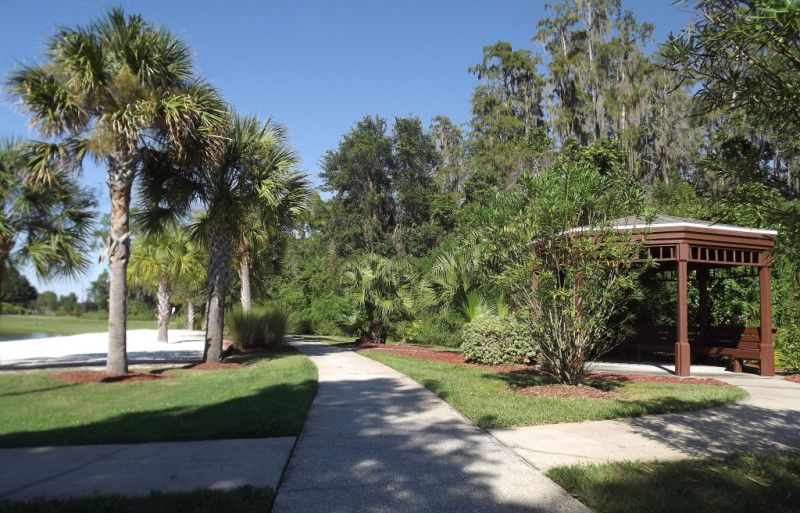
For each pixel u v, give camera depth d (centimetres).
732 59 336
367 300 1850
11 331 3531
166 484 413
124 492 395
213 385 909
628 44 3975
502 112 4194
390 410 705
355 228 4138
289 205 1455
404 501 384
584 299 818
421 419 652
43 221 1091
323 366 1206
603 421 644
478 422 623
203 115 1116
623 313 1498
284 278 3397
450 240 2886
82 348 1919
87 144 1007
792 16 274
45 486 407
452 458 489
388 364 1221
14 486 407
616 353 1559
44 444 530
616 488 401
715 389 895
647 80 3694
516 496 395
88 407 712
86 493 392
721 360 1480
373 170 4353
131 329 3928
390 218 4503
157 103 1052
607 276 844
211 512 353
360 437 564
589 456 497
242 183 1335
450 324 2147
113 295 1061
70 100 984
